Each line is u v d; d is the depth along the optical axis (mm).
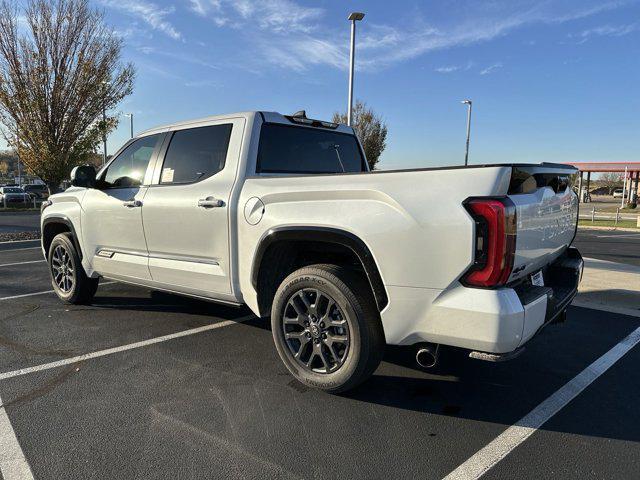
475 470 2512
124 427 2910
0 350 4188
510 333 2572
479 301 2594
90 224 5066
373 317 3086
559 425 2980
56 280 5820
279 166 4168
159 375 3670
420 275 2768
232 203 3693
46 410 3119
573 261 3828
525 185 2818
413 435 2850
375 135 25656
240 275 3713
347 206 3057
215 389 3432
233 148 3922
